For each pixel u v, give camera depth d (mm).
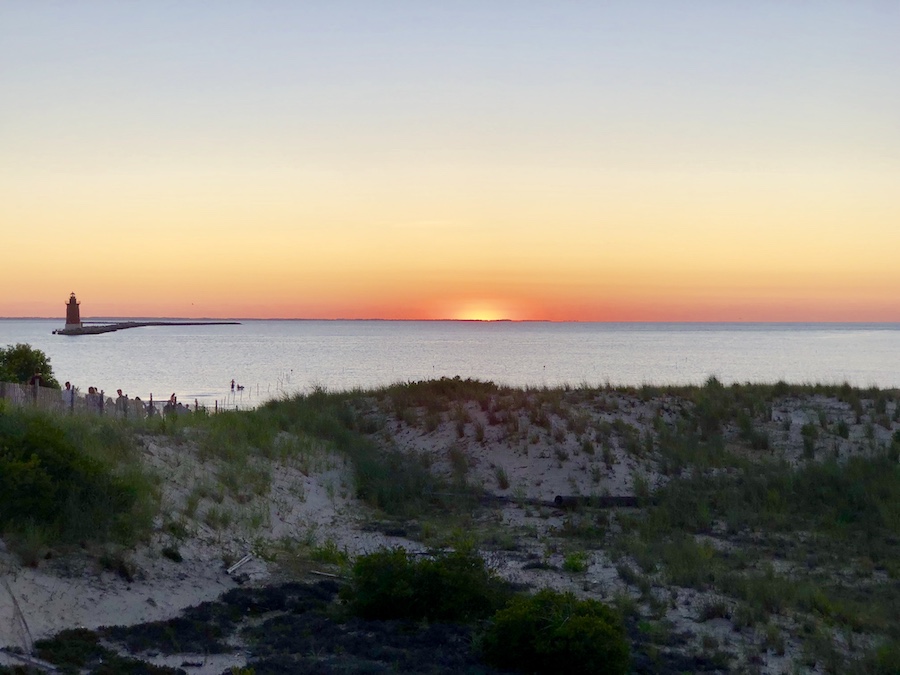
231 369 86125
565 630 8875
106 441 14734
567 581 12500
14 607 9133
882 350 126938
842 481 17469
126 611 9906
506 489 18328
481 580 11008
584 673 8852
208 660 8766
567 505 17047
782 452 20047
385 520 16062
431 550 13461
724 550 14227
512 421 21203
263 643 9406
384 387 27812
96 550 10914
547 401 23359
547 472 18938
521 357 109188
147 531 11898
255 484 15836
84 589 10023
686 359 101812
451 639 9891
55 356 107562
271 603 10766
